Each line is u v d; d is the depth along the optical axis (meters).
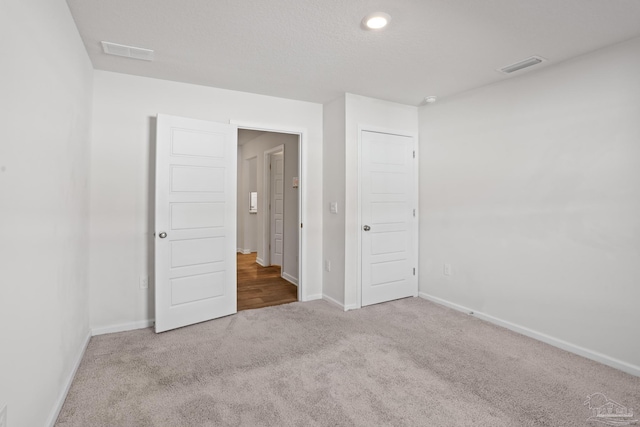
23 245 1.35
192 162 3.06
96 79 2.83
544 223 2.75
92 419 1.74
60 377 1.85
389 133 3.80
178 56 2.59
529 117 2.86
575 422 1.74
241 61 2.69
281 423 1.73
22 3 1.29
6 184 1.19
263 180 6.02
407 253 3.96
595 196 2.44
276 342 2.72
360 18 2.04
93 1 1.88
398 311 3.51
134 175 2.97
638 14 1.96
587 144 2.48
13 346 1.26
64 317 1.92
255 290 4.37
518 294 2.95
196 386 2.06
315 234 3.93
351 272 3.58
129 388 2.03
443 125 3.69
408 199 3.96
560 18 2.02
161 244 2.88
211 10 1.97
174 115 3.12
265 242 5.95
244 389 2.04
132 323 2.97
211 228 3.20
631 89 2.25
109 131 2.87
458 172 3.52
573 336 2.56
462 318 3.30
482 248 3.27
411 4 1.89
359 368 2.30
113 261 2.89
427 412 1.82
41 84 1.51
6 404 1.20
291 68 2.84
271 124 3.61
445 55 2.55
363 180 3.64
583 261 2.51
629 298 2.27
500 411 1.83
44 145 1.56
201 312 3.15
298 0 1.86
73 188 2.12
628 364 2.27
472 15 1.99
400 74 2.96
